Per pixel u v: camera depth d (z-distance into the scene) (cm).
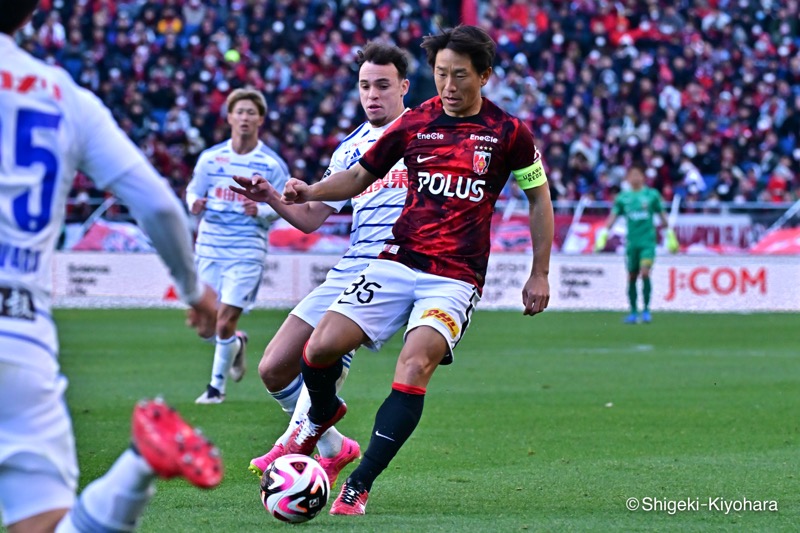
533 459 2359
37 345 987
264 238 3434
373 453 1769
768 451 2473
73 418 2919
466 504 1872
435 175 1831
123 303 7581
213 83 9450
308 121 9456
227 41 9831
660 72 10138
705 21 10731
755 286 7775
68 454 1016
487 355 4778
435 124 1848
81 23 9800
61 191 1018
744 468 2248
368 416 3000
